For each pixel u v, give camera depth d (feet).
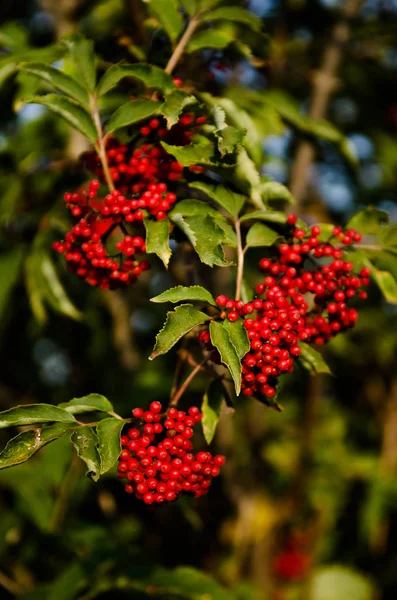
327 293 2.79
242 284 2.79
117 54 3.12
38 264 3.44
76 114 2.82
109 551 3.43
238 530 4.51
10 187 3.66
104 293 4.35
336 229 2.82
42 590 3.36
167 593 3.30
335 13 4.33
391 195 5.30
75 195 2.80
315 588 5.08
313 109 4.03
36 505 3.42
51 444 3.48
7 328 4.63
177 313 2.60
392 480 5.18
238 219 2.78
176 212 2.74
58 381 5.48
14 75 3.18
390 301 2.87
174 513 4.18
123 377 4.60
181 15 3.00
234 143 2.73
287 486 5.29
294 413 5.76
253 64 3.13
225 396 2.73
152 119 2.82
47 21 4.26
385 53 4.52
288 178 4.25
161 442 2.64
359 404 6.24
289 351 2.66
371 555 5.43
